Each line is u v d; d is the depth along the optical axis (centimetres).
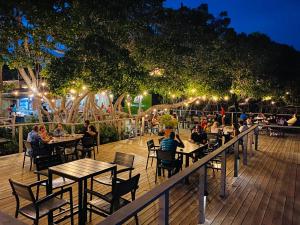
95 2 730
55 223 356
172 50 925
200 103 2333
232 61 1239
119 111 1296
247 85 1498
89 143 748
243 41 1355
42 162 449
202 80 1113
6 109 1688
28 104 1869
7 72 1870
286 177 627
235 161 606
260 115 1677
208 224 383
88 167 418
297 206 455
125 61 772
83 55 726
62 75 721
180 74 1034
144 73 894
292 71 2016
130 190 355
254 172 669
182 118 1706
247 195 503
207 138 799
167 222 229
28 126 1002
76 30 751
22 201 459
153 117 1409
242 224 386
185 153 585
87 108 1143
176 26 954
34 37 773
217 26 1139
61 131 825
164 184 231
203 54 1065
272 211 432
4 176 598
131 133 1252
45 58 888
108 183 445
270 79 1734
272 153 930
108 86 805
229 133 947
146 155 852
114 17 764
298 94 2133
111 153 877
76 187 522
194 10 1020
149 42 903
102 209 347
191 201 473
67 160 746
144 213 419
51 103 1084
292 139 1305
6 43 770
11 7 688
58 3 751
